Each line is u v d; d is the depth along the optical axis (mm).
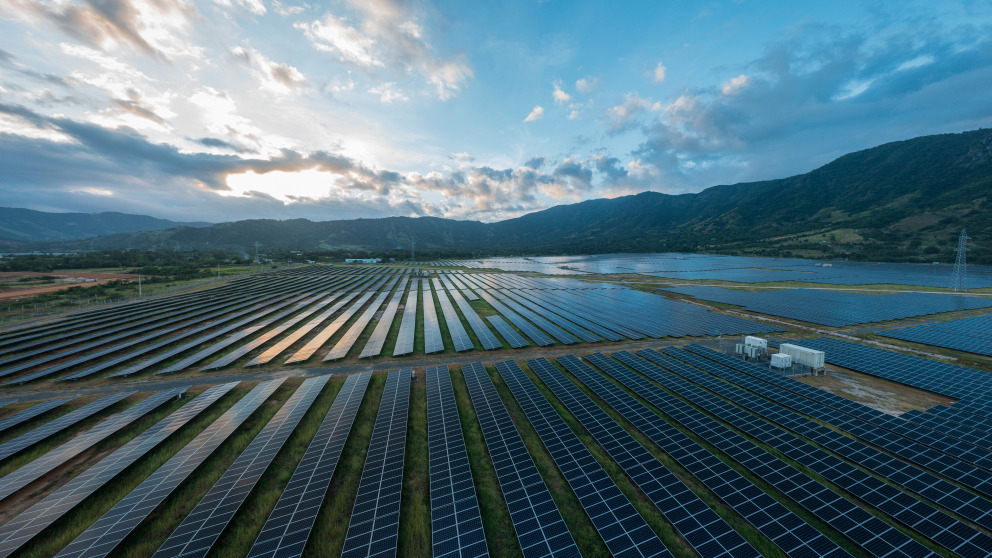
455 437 23906
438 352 43562
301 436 25000
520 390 31094
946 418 24047
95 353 42844
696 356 38969
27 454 23203
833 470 19422
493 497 19062
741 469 20516
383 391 31094
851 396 29562
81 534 15688
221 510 17391
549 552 14977
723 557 14422
